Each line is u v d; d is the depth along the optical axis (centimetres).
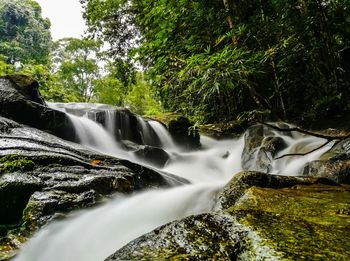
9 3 3556
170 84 516
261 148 776
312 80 755
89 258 353
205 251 167
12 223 413
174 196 516
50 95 2208
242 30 518
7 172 445
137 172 610
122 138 1023
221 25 675
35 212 398
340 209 238
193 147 1241
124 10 1433
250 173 386
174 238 185
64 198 426
